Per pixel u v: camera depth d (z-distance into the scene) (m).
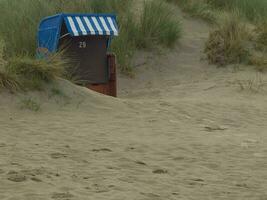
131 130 26.70
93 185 17.59
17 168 19.02
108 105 31.95
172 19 56.34
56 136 24.56
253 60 49.28
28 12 50.28
